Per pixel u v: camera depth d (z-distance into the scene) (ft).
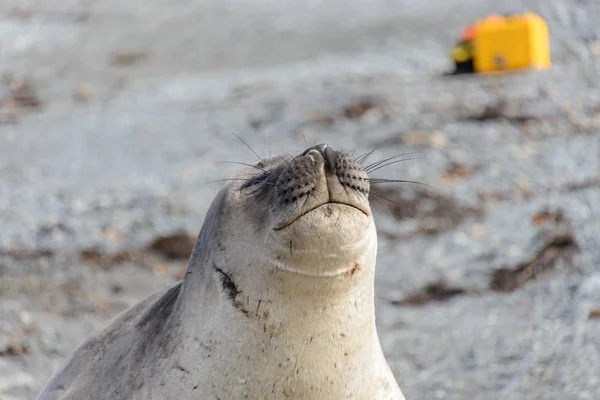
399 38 278.26
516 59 211.00
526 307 97.19
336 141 161.99
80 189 147.74
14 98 241.96
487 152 149.69
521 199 131.23
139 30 322.34
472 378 80.89
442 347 88.63
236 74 251.60
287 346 40.63
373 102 182.60
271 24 322.14
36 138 188.55
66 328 94.79
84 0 356.79
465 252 114.42
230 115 189.37
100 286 109.81
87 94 240.94
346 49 270.87
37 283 110.32
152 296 51.06
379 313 99.45
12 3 346.54
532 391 77.05
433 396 77.46
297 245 39.04
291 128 174.19
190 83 242.37
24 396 77.41
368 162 148.66
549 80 191.42
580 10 257.55
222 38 305.53
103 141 181.88
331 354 40.93
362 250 39.83
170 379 42.75
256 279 40.68
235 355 41.29
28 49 302.04
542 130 159.63
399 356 87.35
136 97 230.07
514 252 112.27
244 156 161.79
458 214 126.00
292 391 41.14
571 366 81.46
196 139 175.52
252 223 41.47
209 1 365.61
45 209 139.13
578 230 117.70
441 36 272.72
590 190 133.08
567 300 97.19
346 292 40.29
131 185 148.66
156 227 129.29
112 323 50.85
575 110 168.86
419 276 108.27
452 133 160.45
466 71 216.74
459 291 103.96
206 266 43.50
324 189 39.63
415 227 122.93
